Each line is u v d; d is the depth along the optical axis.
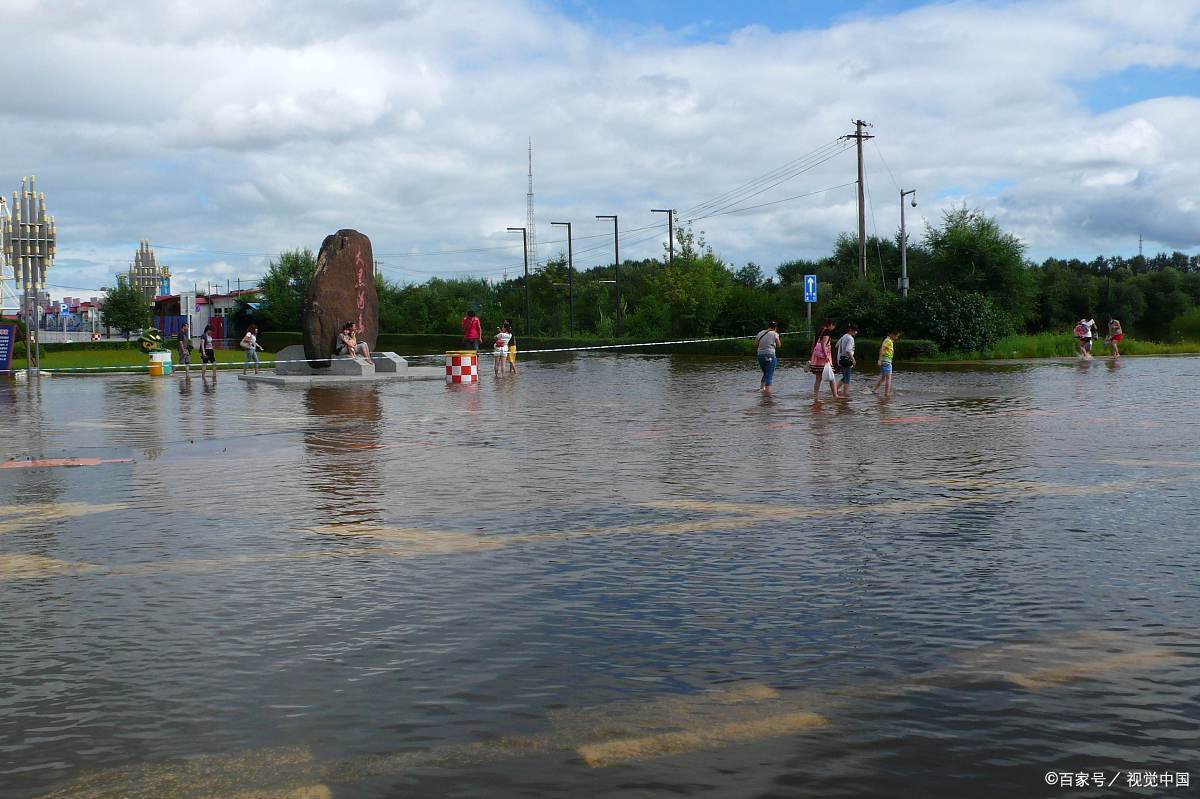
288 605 6.38
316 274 35.16
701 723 4.38
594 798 3.68
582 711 4.53
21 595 6.70
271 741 4.24
